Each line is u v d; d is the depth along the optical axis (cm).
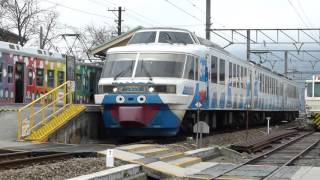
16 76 2677
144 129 2106
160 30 2356
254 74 3494
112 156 1343
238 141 2561
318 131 4022
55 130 1980
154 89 2075
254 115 3762
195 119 2412
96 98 2155
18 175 1182
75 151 1595
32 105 1969
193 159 1667
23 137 1898
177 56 2172
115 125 2112
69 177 1197
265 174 1412
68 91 2278
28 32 5612
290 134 3291
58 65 3122
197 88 2292
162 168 1415
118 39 3072
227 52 2883
